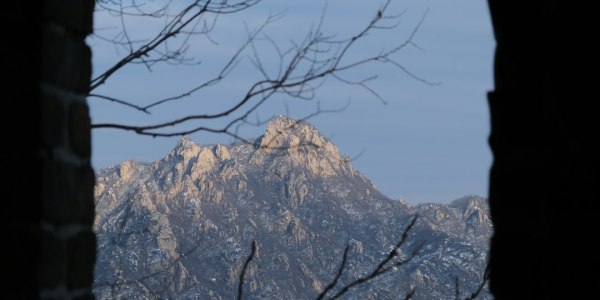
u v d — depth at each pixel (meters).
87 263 6.02
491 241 5.31
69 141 5.85
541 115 5.07
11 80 5.45
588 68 4.71
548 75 5.00
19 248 5.27
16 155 5.39
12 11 5.50
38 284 5.27
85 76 6.21
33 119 5.42
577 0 4.80
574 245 4.75
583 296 4.70
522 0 5.24
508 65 5.32
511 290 5.15
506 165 5.26
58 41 5.75
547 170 4.98
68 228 5.73
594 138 4.66
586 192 4.70
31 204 5.32
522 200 5.14
